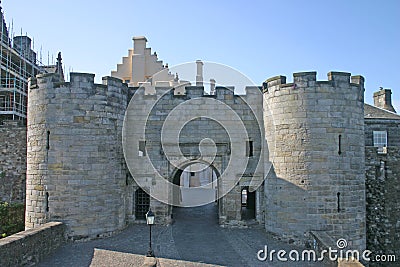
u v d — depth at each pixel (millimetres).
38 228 14062
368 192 20156
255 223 18797
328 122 15797
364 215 16328
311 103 15883
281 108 16578
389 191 20219
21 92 29312
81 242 15969
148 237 16781
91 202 16344
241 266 12953
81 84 16562
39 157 16469
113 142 17359
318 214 15508
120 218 17719
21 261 12273
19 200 23484
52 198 16047
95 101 16781
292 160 16062
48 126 16359
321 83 15906
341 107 15961
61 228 15562
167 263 13141
